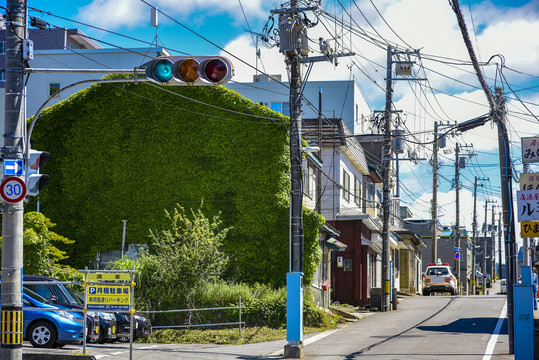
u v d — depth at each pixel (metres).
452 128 23.23
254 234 28.95
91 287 14.77
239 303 22.47
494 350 17.92
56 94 12.77
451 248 80.94
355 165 41.22
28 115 52.12
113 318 19.64
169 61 12.08
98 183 30.64
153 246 29.72
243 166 29.66
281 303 24.50
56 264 26.56
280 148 29.50
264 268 28.66
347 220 35.97
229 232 29.19
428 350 18.02
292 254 18.80
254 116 29.88
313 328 24.22
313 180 34.03
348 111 56.44
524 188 16.98
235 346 20.42
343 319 26.83
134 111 30.89
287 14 19.72
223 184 29.69
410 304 35.66
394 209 60.75
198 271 24.86
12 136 12.64
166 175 30.20
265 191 29.25
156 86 30.81
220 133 30.08
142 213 30.12
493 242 101.75
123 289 14.64
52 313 17.44
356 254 35.81
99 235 30.28
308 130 37.22
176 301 24.33
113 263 26.20
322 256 31.59
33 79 52.56
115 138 30.84
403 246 52.44
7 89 12.73
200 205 29.69
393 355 17.19
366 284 36.09
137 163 30.50
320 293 29.48
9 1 12.79
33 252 25.06
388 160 33.34
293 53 19.61
